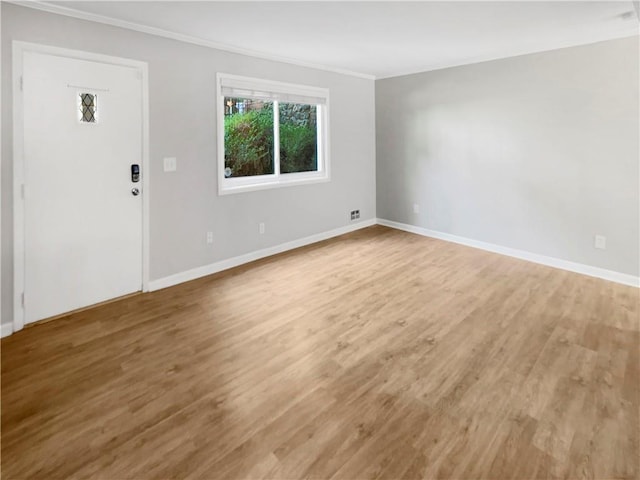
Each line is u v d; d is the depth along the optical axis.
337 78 5.06
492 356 2.36
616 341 2.53
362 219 5.80
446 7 2.76
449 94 4.78
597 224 3.72
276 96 4.33
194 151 3.62
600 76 3.53
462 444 1.66
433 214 5.22
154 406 1.92
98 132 2.96
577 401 1.94
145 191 3.30
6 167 2.56
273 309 3.07
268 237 4.49
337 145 5.22
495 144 4.41
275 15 2.88
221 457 1.60
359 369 2.24
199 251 3.79
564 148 3.86
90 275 3.06
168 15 2.85
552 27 3.24
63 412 1.87
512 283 3.60
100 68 2.92
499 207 4.48
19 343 2.53
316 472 1.52
